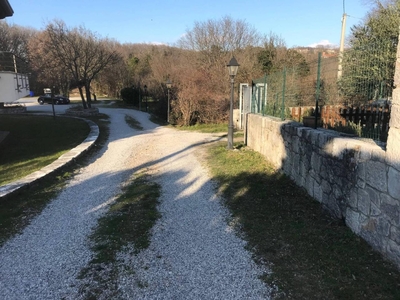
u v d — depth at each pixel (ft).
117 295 9.04
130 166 25.61
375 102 13.23
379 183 10.38
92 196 18.02
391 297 8.44
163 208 16.05
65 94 148.77
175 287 9.37
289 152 20.38
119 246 11.94
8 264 10.77
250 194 17.66
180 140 39.01
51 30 75.25
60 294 9.13
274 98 26.08
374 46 12.96
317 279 9.46
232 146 31.35
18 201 16.96
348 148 12.53
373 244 10.80
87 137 39.09
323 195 15.08
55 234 13.10
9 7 30.04
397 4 34.88
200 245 11.97
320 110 21.49
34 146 33.73
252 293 8.98
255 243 11.94
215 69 82.89
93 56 80.33
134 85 129.08
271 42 95.81
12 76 34.19
